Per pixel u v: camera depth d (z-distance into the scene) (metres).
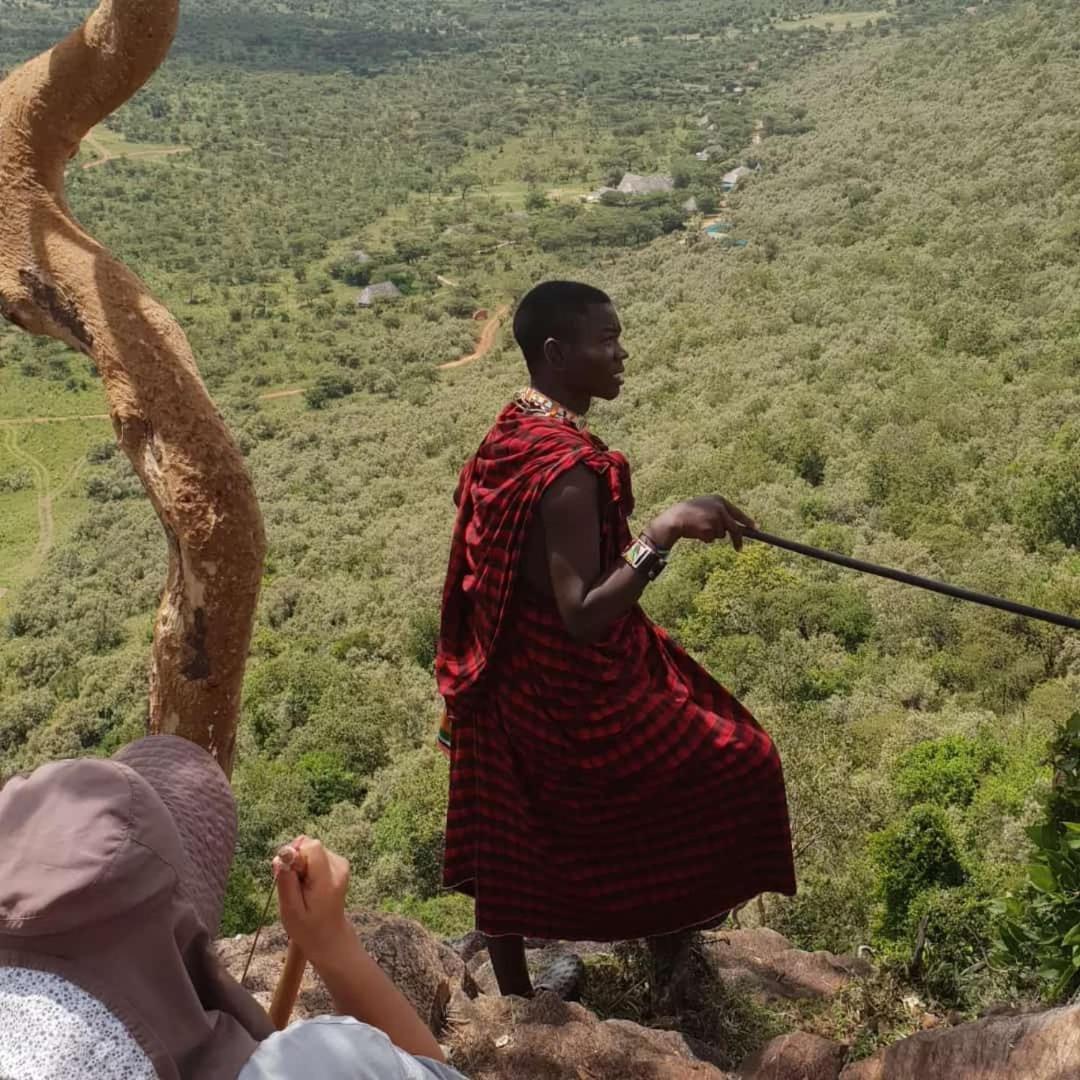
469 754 3.09
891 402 52.66
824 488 46.22
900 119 117.31
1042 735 23.11
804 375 62.16
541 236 122.12
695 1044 3.36
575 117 186.88
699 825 2.98
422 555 53.16
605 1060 2.88
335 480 68.81
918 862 14.48
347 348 98.88
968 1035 2.50
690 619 35.62
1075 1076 2.25
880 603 33.72
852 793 15.40
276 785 31.17
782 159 125.62
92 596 59.81
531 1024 2.97
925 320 64.81
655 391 66.00
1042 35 119.50
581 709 2.82
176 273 123.81
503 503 2.74
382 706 36.06
